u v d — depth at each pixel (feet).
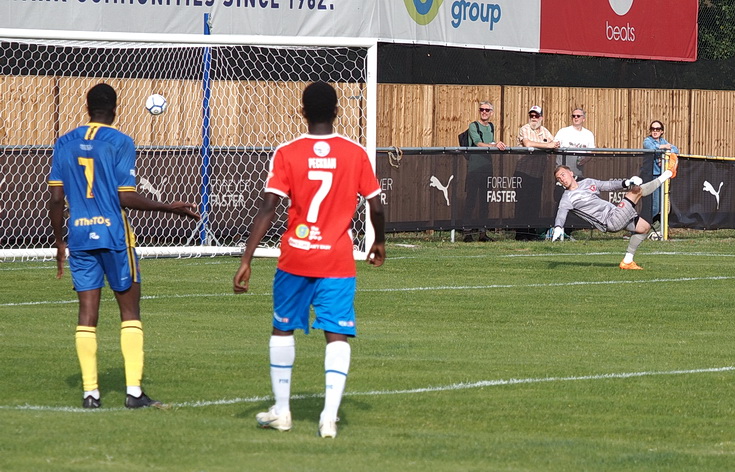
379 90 206.59
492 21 219.61
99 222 67.31
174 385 76.07
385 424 64.80
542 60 232.12
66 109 188.03
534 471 53.83
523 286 136.56
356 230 178.40
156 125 192.34
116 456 55.01
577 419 66.90
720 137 247.09
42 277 141.18
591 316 113.19
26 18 184.24
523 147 192.54
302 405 69.82
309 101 60.95
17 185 167.63
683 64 248.73
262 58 200.34
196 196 175.94
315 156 60.29
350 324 60.54
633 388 76.59
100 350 89.76
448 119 215.31
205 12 194.80
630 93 236.02
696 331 104.37
